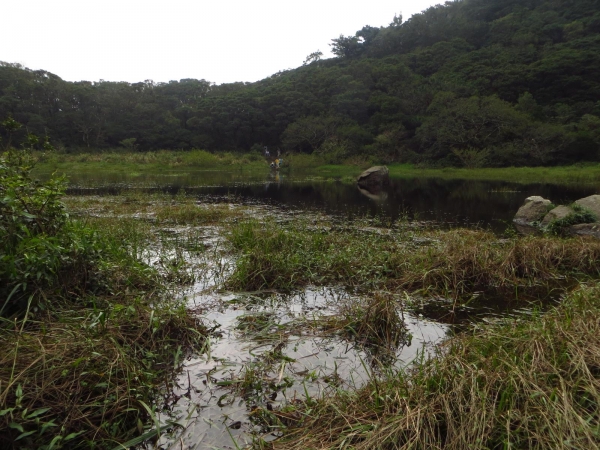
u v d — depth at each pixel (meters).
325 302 4.13
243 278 4.45
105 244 4.62
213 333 3.37
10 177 3.54
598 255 5.29
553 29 59.22
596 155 34.66
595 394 2.05
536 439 1.91
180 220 8.62
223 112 51.06
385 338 3.30
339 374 2.79
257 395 2.54
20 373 2.11
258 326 3.51
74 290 3.50
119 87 54.47
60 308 3.16
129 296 3.77
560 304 3.53
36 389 2.11
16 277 2.95
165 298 4.00
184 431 2.23
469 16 78.19
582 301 3.44
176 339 3.11
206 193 15.98
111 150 45.97
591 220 7.94
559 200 13.54
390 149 42.50
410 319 3.73
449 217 10.02
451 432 1.98
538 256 5.08
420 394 2.22
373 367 2.89
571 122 37.50
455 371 2.38
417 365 2.69
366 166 39.44
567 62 42.88
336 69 60.75
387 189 18.80
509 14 70.06
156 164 37.47
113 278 4.02
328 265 4.99
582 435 1.86
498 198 14.52
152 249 5.93
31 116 41.28
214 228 7.82
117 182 20.73
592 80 43.31
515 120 35.78
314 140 46.59
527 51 51.88
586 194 15.75
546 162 34.97
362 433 1.98
